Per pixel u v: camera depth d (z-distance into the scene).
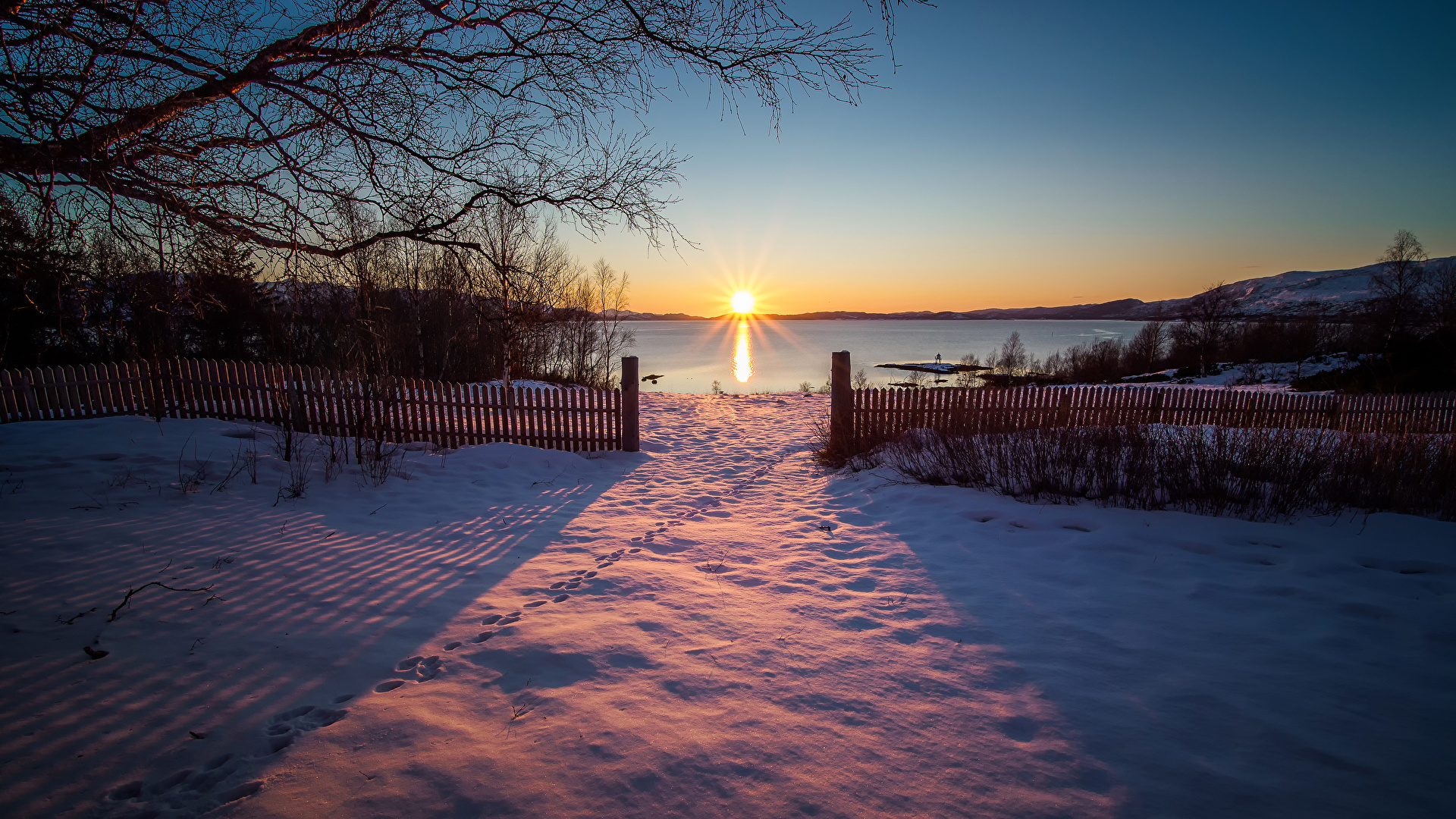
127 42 2.86
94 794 2.15
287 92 3.39
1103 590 4.09
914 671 3.10
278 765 2.32
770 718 2.68
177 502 5.62
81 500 5.43
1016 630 3.55
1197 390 10.21
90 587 3.82
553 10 3.98
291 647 3.29
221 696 2.80
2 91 2.84
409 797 2.16
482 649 3.34
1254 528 5.06
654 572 4.66
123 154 2.98
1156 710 2.69
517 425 9.86
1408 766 2.27
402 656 3.26
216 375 9.15
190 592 3.86
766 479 8.55
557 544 5.39
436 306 15.12
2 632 3.21
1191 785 2.19
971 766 2.34
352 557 4.70
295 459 7.45
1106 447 6.63
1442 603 3.68
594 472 8.73
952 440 7.89
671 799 2.17
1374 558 4.39
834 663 3.20
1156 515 5.46
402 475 7.47
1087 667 3.10
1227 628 3.49
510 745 2.47
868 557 5.04
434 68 3.84
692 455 10.30
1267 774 2.24
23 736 2.45
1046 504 6.00
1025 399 9.38
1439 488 5.53
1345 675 2.95
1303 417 10.19
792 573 4.69
